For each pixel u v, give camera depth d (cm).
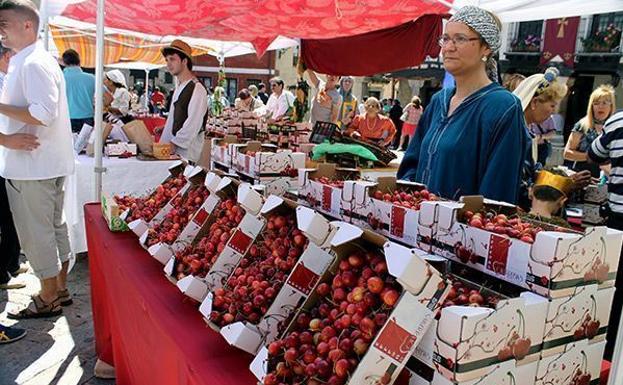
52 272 304
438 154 190
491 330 92
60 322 310
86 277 388
